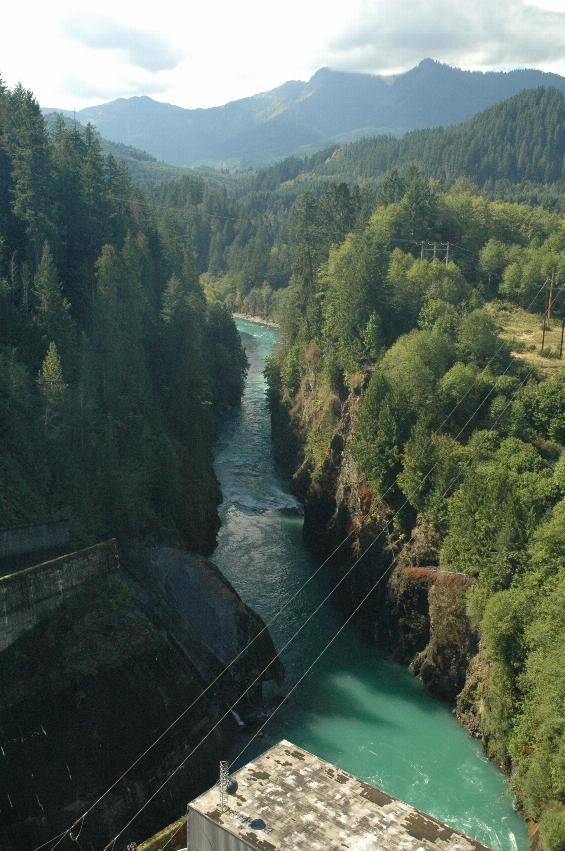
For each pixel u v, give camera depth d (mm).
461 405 78500
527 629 51844
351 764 53344
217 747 54312
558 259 113250
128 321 85812
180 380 94250
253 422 133875
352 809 31000
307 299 122562
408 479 71750
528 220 137625
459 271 112062
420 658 65000
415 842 29203
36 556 57281
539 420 75750
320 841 29047
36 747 45781
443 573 64250
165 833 40469
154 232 121938
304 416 109375
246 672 60625
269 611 73938
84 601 53344
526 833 46812
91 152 105500
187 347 96250
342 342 98312
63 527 59188
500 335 98500
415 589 66875
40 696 47625
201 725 54406
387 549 72625
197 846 31000
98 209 98812
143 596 59969
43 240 86375
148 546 65875
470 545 62062
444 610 62531
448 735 57094
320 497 89000
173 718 52656
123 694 51031
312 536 88500
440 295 100938
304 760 34219
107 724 49281
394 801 31594
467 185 191375
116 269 86812
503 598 54000
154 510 72938
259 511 97062
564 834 40781
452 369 79812
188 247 165500
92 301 86000
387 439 75312
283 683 63125
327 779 32906
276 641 69125
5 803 42844
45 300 74438
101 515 65312
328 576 81562
